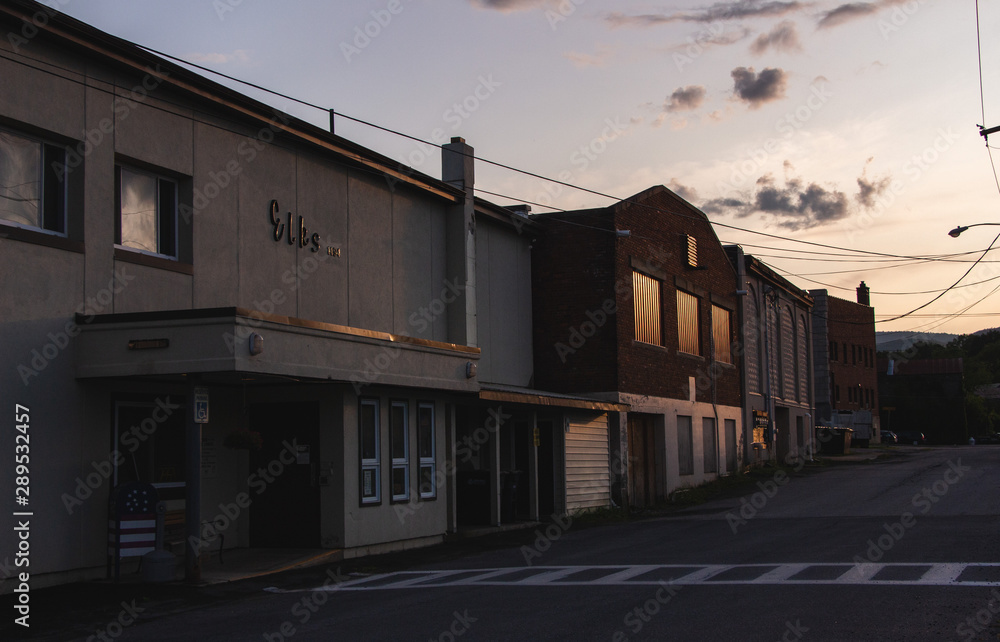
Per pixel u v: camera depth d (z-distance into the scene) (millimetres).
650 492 27562
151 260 13984
